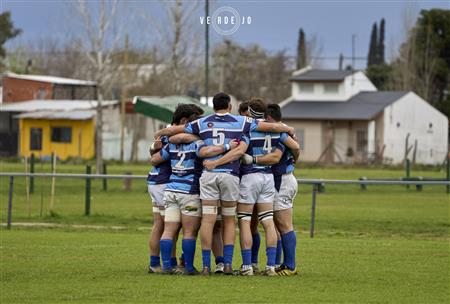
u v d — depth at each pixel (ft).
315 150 501.15
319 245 116.98
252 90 602.44
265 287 76.33
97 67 355.36
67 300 69.82
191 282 78.74
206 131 81.10
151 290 74.28
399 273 87.20
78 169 329.93
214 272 84.89
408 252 107.55
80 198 216.33
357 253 106.01
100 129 326.03
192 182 82.53
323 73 527.81
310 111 504.02
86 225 151.94
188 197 82.48
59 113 447.42
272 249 83.51
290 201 84.64
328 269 89.97
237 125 81.25
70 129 449.89
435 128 518.37
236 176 81.35
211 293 72.84
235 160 81.10
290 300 70.08
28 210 178.29
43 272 85.92
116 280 80.18
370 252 107.34
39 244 114.52
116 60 460.96
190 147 81.87
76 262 94.32
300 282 79.77
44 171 305.32
